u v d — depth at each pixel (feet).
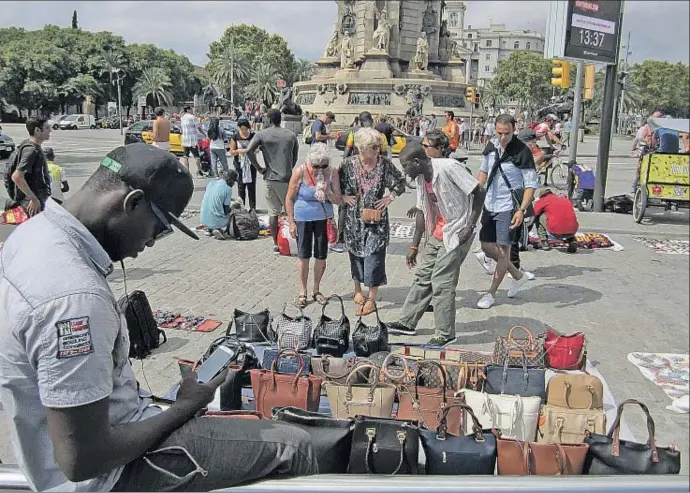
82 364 6.16
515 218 22.40
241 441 7.72
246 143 41.29
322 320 16.58
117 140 108.17
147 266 28.50
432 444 10.18
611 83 43.39
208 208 34.32
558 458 10.10
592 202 47.03
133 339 17.54
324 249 22.98
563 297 24.94
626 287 26.35
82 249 6.70
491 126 89.97
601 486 6.34
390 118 121.90
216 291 24.81
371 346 15.80
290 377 12.56
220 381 8.02
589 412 11.83
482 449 10.15
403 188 20.93
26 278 6.27
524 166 22.27
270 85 175.73
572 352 14.44
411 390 12.60
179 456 7.38
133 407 7.51
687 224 37.70
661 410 14.82
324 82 139.03
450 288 18.42
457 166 17.51
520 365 13.98
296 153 30.71
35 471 6.78
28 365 6.38
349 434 10.12
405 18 137.18
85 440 6.24
